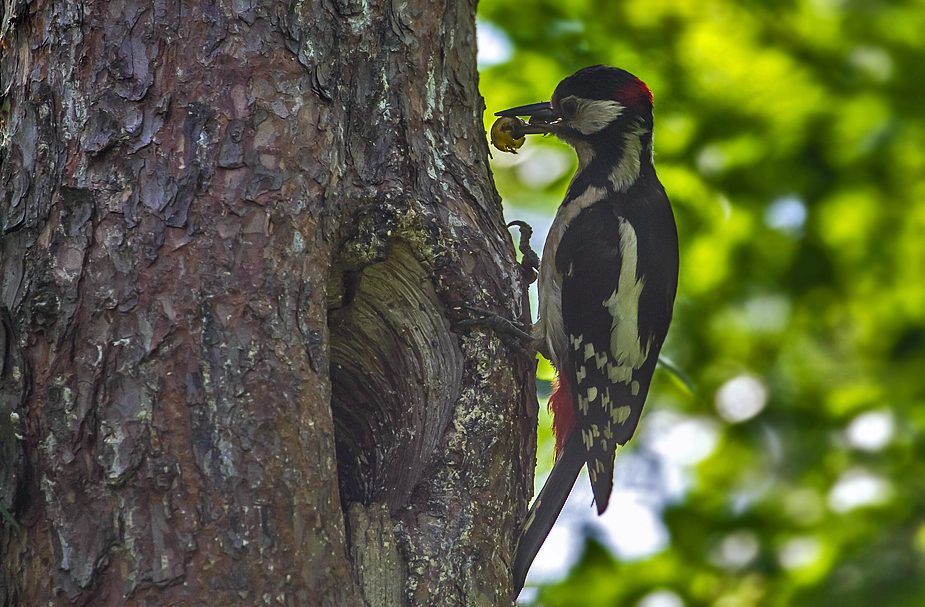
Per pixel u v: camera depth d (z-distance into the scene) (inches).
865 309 531.5
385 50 271.3
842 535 492.7
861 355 542.3
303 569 209.3
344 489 277.7
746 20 474.9
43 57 238.2
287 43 243.8
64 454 209.5
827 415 518.9
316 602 209.2
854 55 480.1
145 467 207.9
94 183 225.0
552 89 461.7
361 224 254.2
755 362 531.2
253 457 211.0
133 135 228.2
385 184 260.4
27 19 243.1
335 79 251.0
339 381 277.6
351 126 260.7
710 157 475.5
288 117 238.5
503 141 386.0
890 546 470.9
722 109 468.1
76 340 215.0
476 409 268.7
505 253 288.2
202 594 202.8
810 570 484.4
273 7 243.8
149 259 219.6
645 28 469.7
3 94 244.8
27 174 230.4
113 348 213.8
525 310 292.0
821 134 479.8
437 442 266.4
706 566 508.7
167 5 237.1
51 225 223.6
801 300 520.4
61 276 218.7
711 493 526.9
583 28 467.2
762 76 465.7
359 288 265.7
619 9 473.1
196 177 226.4
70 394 212.1
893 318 534.0
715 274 496.4
